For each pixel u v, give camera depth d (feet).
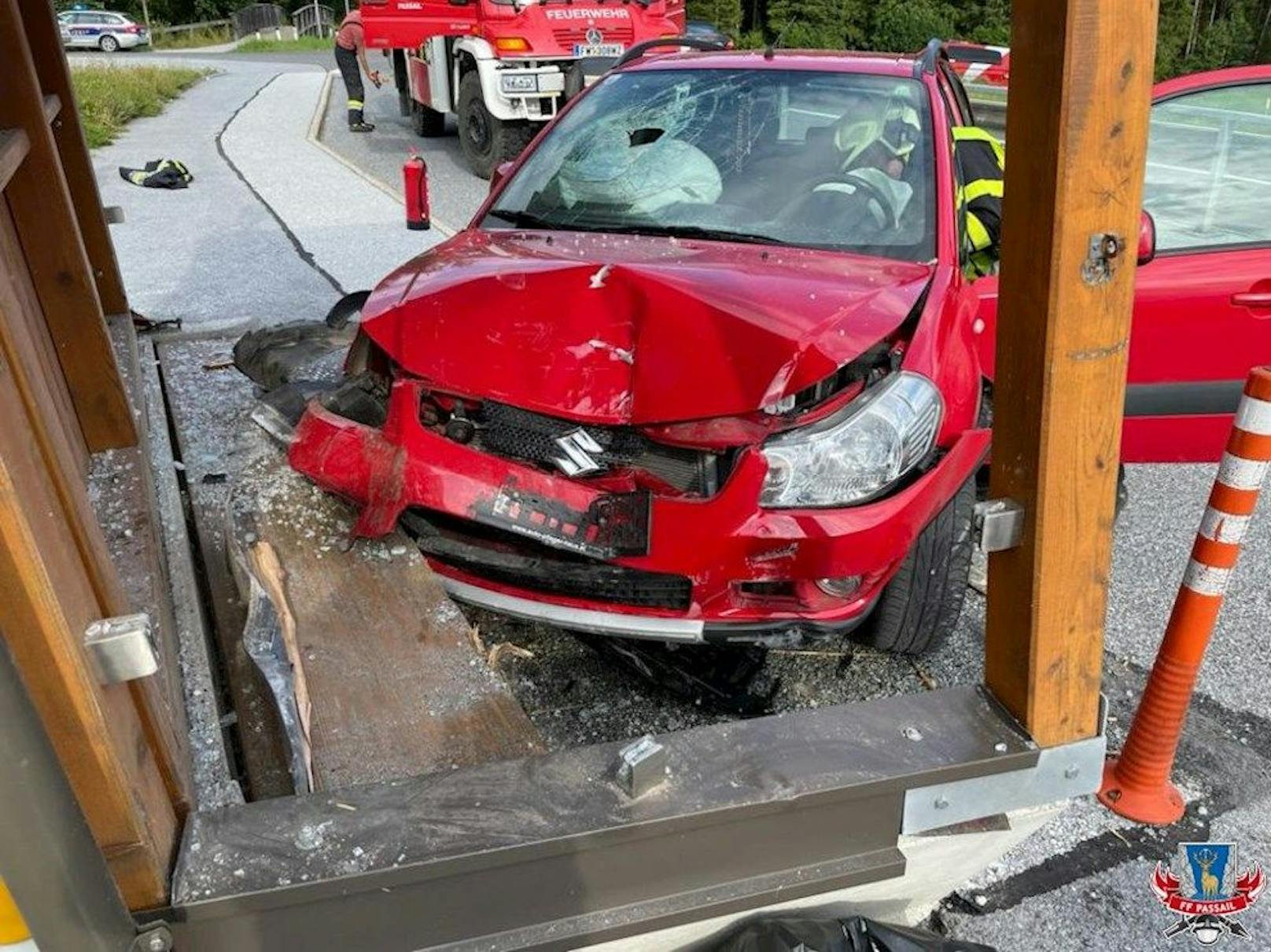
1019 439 4.95
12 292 5.07
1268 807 8.11
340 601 6.90
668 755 4.92
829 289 8.29
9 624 3.30
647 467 7.55
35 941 3.51
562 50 31.94
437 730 5.79
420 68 38.63
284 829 4.36
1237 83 10.80
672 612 7.32
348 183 30.81
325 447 8.06
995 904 7.18
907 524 7.31
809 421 7.32
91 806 3.71
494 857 4.30
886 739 5.16
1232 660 9.94
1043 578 4.99
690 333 7.68
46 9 9.88
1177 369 10.73
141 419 8.75
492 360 7.93
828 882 5.02
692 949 5.53
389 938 4.39
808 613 7.36
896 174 10.05
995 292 9.69
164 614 6.15
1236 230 10.71
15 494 3.17
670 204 10.48
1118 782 8.13
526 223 10.96
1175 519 12.68
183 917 3.98
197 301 18.95
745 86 11.31
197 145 36.94
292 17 158.81
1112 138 4.34
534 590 7.59
